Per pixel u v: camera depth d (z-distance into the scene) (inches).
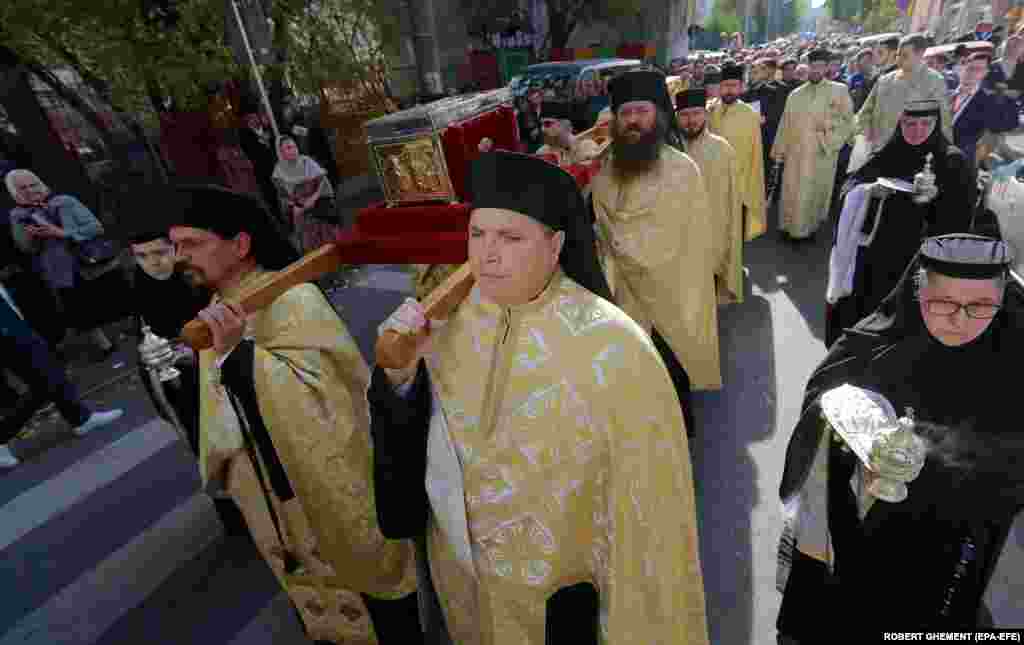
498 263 44.3
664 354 118.7
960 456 55.6
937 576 61.1
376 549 72.8
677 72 433.4
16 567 115.8
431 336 45.0
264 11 237.6
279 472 67.0
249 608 100.9
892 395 58.4
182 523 123.0
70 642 98.3
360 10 238.7
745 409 135.7
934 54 300.5
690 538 55.7
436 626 88.7
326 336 68.0
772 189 250.1
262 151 263.7
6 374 187.9
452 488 50.9
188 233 61.6
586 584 56.6
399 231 73.9
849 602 66.6
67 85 244.8
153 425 160.9
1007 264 48.8
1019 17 489.1
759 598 90.3
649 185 107.3
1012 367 52.1
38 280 201.9
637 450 48.4
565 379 47.1
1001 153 229.9
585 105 261.0
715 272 157.9
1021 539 93.8
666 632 55.1
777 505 107.2
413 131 72.9
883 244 113.6
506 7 587.8
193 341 51.4
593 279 50.9
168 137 246.4
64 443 157.5
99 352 208.4
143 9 185.2
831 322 127.1
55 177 255.3
